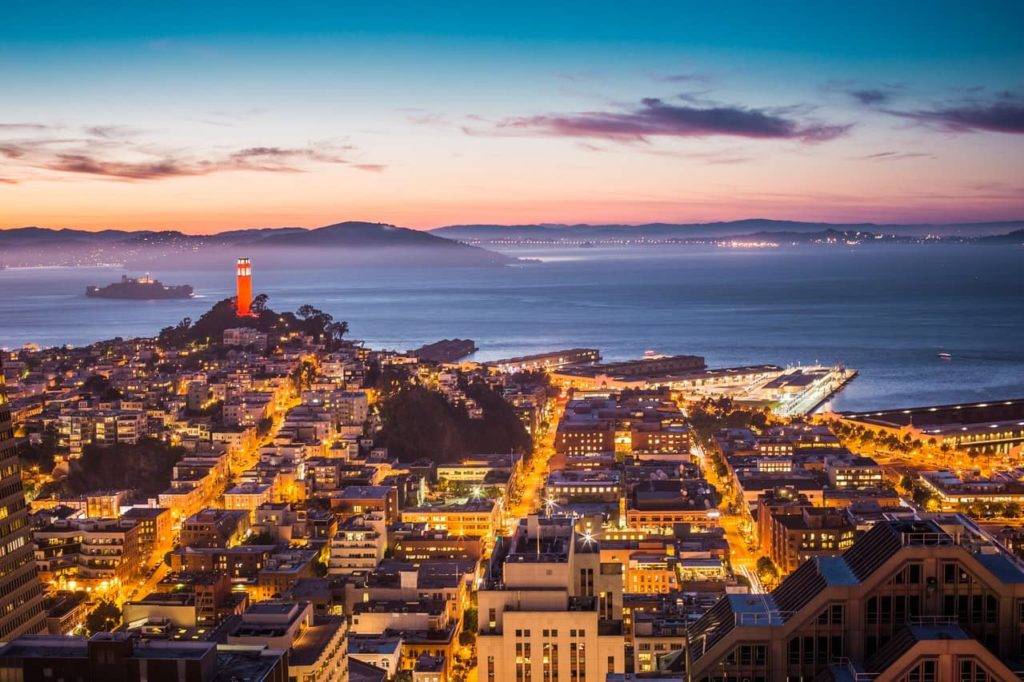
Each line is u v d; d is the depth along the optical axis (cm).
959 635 15325
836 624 15975
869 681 15238
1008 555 16425
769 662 16088
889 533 16525
